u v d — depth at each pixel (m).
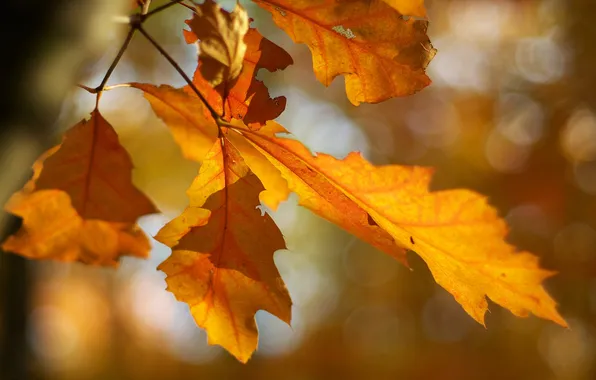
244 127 0.52
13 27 0.52
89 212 0.53
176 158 2.30
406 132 2.85
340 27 0.50
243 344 0.52
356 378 3.24
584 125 2.31
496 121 2.56
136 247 0.53
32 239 0.52
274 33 2.35
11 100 0.54
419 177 0.50
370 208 0.52
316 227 3.57
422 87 0.50
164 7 0.51
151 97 0.54
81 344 3.15
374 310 3.37
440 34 2.62
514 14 2.43
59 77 0.55
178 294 0.52
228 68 0.48
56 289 2.97
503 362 2.65
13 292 0.94
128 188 0.53
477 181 2.47
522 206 2.33
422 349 2.97
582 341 2.44
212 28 0.48
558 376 2.54
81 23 0.53
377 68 0.50
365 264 3.50
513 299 0.52
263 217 0.52
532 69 2.47
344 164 0.50
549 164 2.31
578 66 2.33
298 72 2.76
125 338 3.27
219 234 0.52
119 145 0.53
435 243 0.52
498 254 0.51
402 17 0.50
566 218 2.24
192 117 0.55
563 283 2.23
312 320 3.64
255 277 0.52
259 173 0.56
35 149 0.56
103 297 3.16
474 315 0.52
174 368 3.28
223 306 0.52
